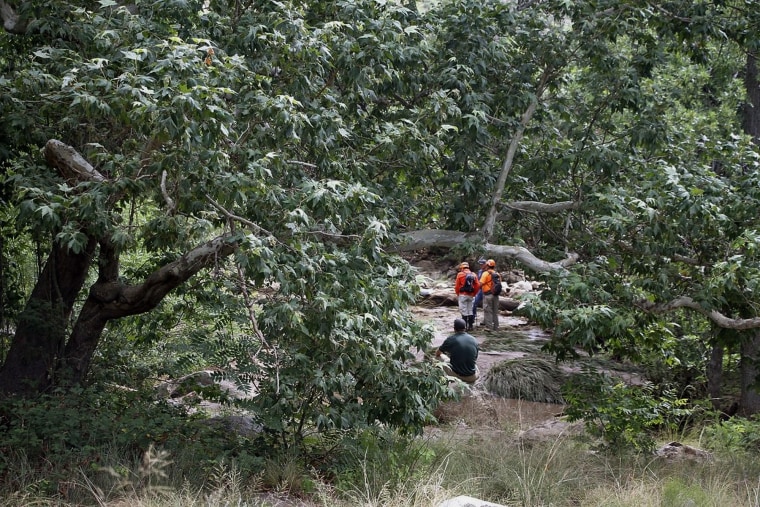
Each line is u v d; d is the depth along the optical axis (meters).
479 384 15.34
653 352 13.39
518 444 11.01
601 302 10.63
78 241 7.18
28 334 9.88
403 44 10.10
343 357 8.54
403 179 10.52
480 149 11.68
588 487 9.24
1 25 9.96
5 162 9.67
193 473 8.20
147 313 11.38
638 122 11.49
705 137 12.00
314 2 9.93
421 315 20.91
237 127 8.20
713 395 14.92
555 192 12.29
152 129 7.00
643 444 11.02
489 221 11.21
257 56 8.97
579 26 11.22
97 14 8.75
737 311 11.35
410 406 9.10
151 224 7.54
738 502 8.93
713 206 9.83
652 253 10.66
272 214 8.00
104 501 7.27
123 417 8.90
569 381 11.78
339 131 8.57
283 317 7.80
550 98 11.98
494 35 10.87
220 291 10.34
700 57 11.94
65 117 8.45
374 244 8.02
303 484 8.39
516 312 10.69
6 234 10.97
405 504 7.56
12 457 8.11
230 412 10.98
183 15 8.99
